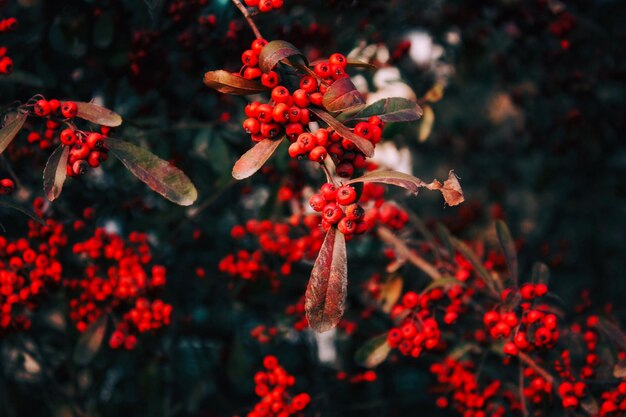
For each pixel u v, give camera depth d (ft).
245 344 2.63
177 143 2.16
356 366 2.36
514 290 1.61
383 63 2.22
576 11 2.51
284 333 2.08
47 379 2.22
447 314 1.68
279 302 2.25
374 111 1.31
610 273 3.44
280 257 2.02
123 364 2.38
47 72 1.89
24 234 1.95
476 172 3.60
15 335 2.06
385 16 2.38
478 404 1.77
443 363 1.94
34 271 1.62
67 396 2.11
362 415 2.55
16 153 1.80
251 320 2.62
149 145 1.99
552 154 2.97
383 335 1.66
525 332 1.58
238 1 1.36
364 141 1.22
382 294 1.92
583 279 3.43
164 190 1.32
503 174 3.60
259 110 1.25
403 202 1.98
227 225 2.55
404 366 2.59
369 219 1.87
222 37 1.87
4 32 1.66
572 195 3.46
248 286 2.04
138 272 1.70
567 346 1.85
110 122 1.32
